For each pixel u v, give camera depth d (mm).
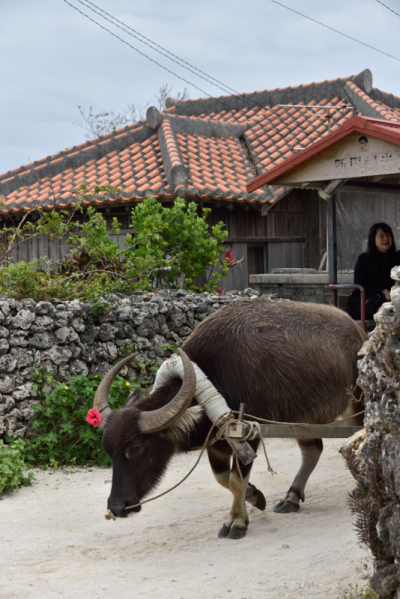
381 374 3314
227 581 4023
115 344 7855
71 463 6797
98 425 4652
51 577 4203
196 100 18281
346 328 5367
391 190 8391
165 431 4531
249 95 17906
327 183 7773
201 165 13562
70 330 7273
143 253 9508
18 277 7617
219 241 11188
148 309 8188
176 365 4848
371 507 3314
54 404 6902
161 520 5316
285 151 14508
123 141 14906
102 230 9680
